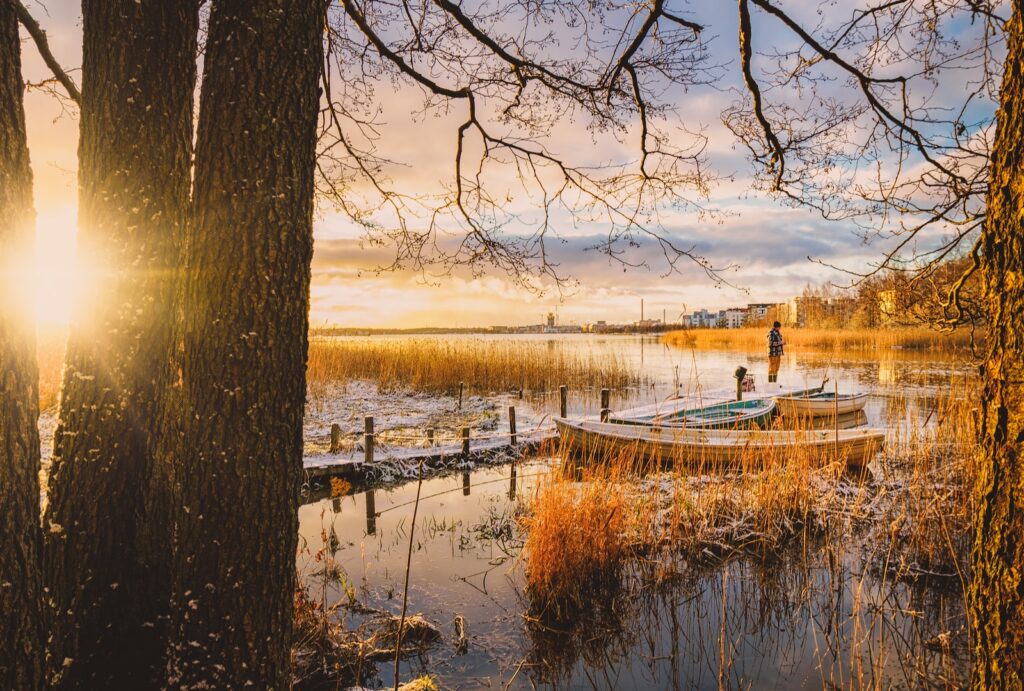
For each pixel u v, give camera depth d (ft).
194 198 6.63
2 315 5.67
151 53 7.48
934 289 12.23
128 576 7.49
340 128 12.66
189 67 7.93
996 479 4.51
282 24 6.68
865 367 77.30
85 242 7.51
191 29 7.95
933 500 18.65
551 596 15.58
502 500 25.50
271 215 6.58
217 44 6.63
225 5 6.68
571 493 17.57
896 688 12.19
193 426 6.54
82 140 7.57
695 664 13.25
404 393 52.75
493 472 30.53
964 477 18.61
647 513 19.12
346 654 12.80
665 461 27.12
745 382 45.78
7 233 5.75
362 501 26.02
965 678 12.45
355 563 18.65
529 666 13.16
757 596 16.30
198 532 6.50
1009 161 4.50
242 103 6.51
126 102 7.40
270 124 6.58
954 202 10.92
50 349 40.81
